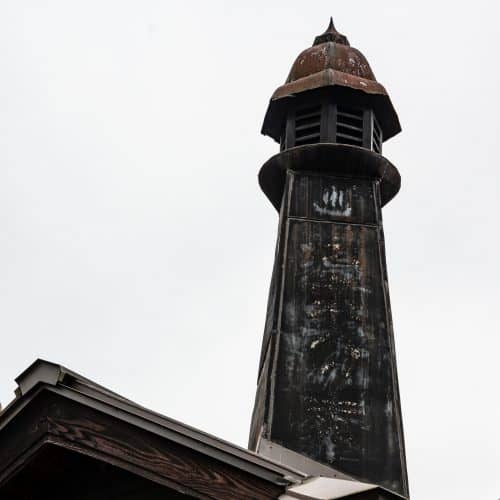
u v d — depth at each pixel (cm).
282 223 1755
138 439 782
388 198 1869
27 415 827
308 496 729
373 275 1703
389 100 1908
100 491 887
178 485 766
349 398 1560
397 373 1603
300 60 1998
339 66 1955
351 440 1517
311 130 1894
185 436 777
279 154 1833
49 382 801
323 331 1630
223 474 770
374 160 1806
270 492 769
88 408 796
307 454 1498
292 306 1656
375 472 1489
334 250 1725
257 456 778
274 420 1527
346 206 1780
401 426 1541
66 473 894
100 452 783
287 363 1591
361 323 1645
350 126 1878
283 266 1702
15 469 838
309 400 1553
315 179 1809
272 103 1925
